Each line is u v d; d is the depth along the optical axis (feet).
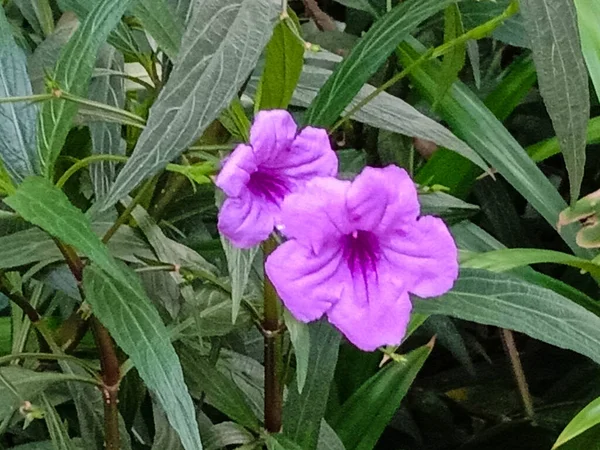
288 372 0.90
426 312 0.69
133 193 0.79
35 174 0.60
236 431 0.80
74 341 0.75
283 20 0.57
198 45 0.51
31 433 0.93
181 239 0.93
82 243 0.48
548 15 0.55
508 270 0.91
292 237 0.58
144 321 0.56
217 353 0.81
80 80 0.59
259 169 0.61
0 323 0.90
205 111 0.50
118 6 0.58
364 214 0.59
